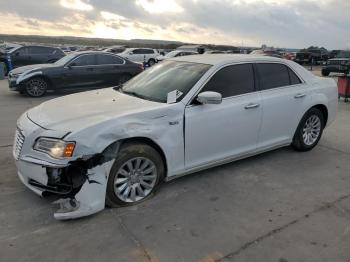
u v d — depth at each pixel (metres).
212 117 4.17
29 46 17.75
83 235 3.22
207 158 4.31
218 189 4.23
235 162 5.12
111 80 12.66
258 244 3.15
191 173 4.40
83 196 3.38
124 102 4.07
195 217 3.58
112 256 2.94
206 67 4.42
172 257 2.95
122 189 3.68
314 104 5.41
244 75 4.63
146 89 4.50
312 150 5.81
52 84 11.55
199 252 3.02
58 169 3.33
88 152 3.31
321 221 3.57
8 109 9.15
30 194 3.95
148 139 3.75
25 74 11.14
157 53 28.14
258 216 3.63
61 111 3.83
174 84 4.31
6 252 2.96
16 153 3.71
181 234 3.27
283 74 5.11
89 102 4.15
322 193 4.23
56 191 3.45
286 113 5.06
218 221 3.51
